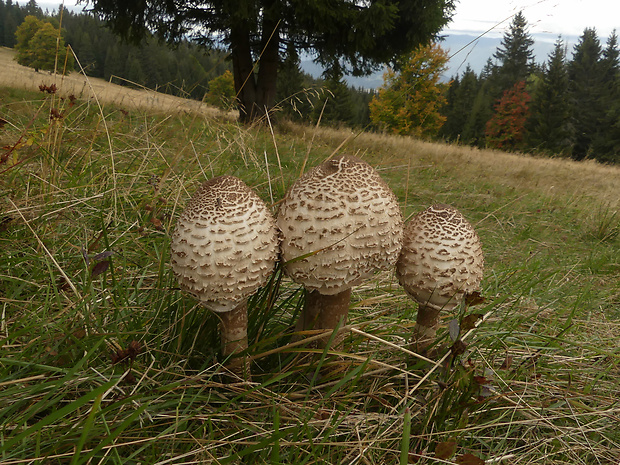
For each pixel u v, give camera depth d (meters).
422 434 0.27
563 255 0.71
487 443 0.30
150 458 0.24
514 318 0.43
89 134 0.62
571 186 1.43
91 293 0.30
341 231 0.28
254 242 0.27
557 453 0.29
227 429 0.27
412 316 0.43
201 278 0.27
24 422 0.23
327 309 0.32
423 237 0.31
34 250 0.37
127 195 0.48
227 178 0.28
